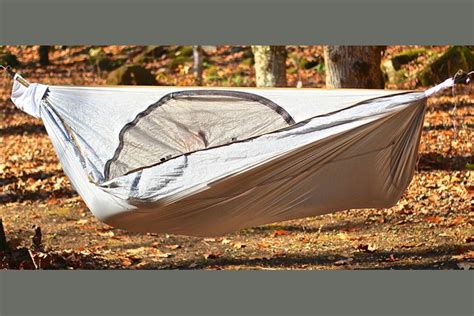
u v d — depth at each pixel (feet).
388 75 61.72
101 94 23.50
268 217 21.27
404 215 29.78
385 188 21.29
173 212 20.59
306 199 20.90
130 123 23.27
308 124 19.89
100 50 79.71
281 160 19.75
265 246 26.89
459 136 42.39
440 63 58.03
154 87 23.89
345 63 36.14
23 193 35.47
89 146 22.59
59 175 38.86
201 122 23.82
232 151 19.89
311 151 19.83
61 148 22.44
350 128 19.71
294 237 27.86
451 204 30.68
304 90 23.66
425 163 37.37
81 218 31.24
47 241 27.96
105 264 25.08
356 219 29.68
